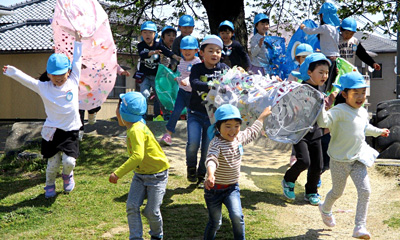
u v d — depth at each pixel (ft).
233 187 13.34
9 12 39.04
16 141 28.07
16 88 73.82
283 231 15.02
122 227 15.70
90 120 28.66
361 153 14.33
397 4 40.75
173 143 27.63
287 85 15.12
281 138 15.69
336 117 14.44
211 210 13.42
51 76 17.88
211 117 17.04
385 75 102.01
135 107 13.62
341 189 14.64
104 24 21.70
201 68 18.29
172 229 15.28
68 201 18.39
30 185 20.94
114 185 20.18
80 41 20.30
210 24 39.32
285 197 18.75
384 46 102.68
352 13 43.14
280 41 28.94
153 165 13.75
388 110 23.50
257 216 16.42
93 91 22.85
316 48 26.43
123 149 25.66
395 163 21.43
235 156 13.19
